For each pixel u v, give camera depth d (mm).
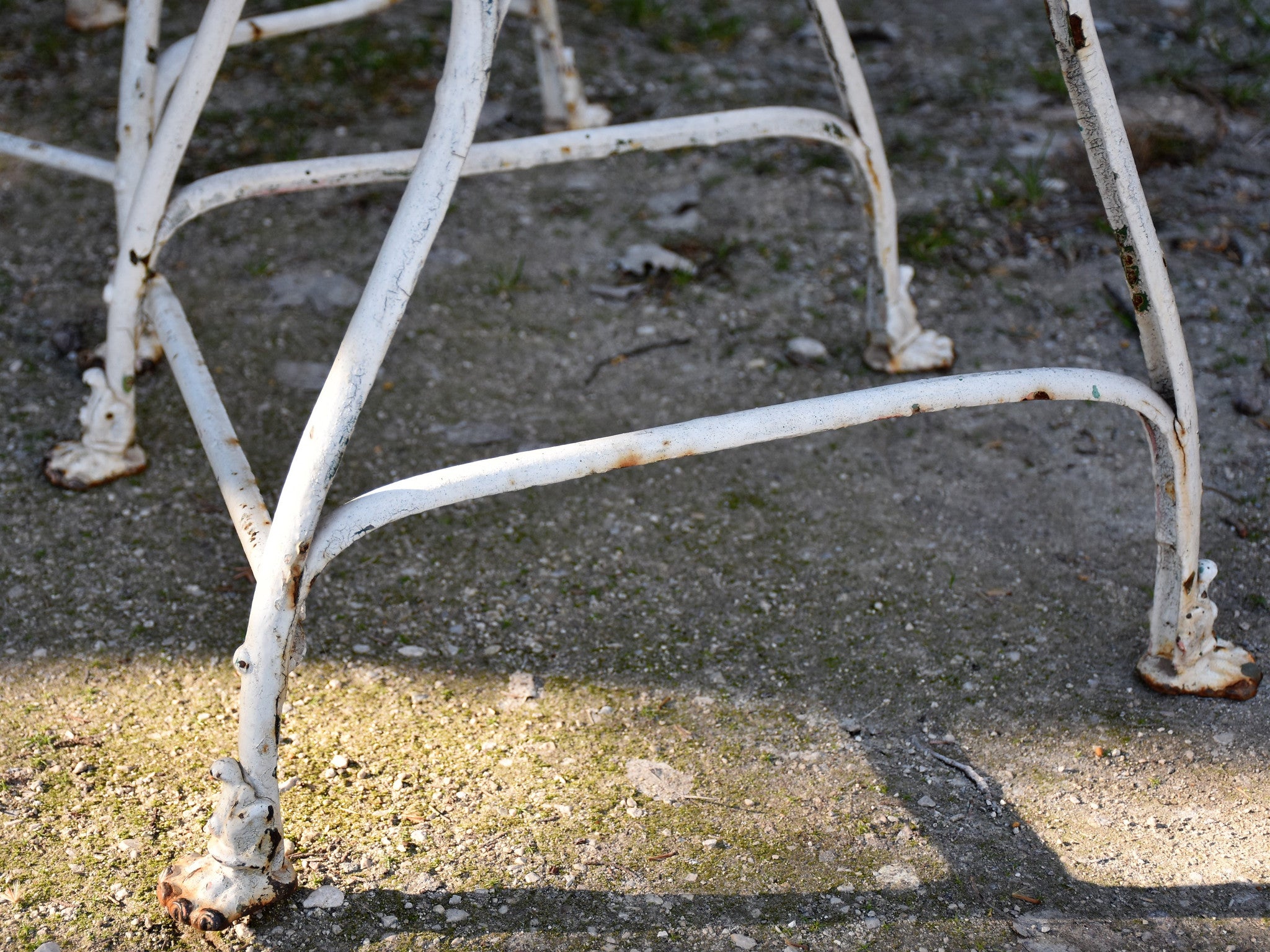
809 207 2988
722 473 2195
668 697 1711
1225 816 1513
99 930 1302
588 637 1824
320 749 1581
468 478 1234
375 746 1594
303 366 2406
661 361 2479
